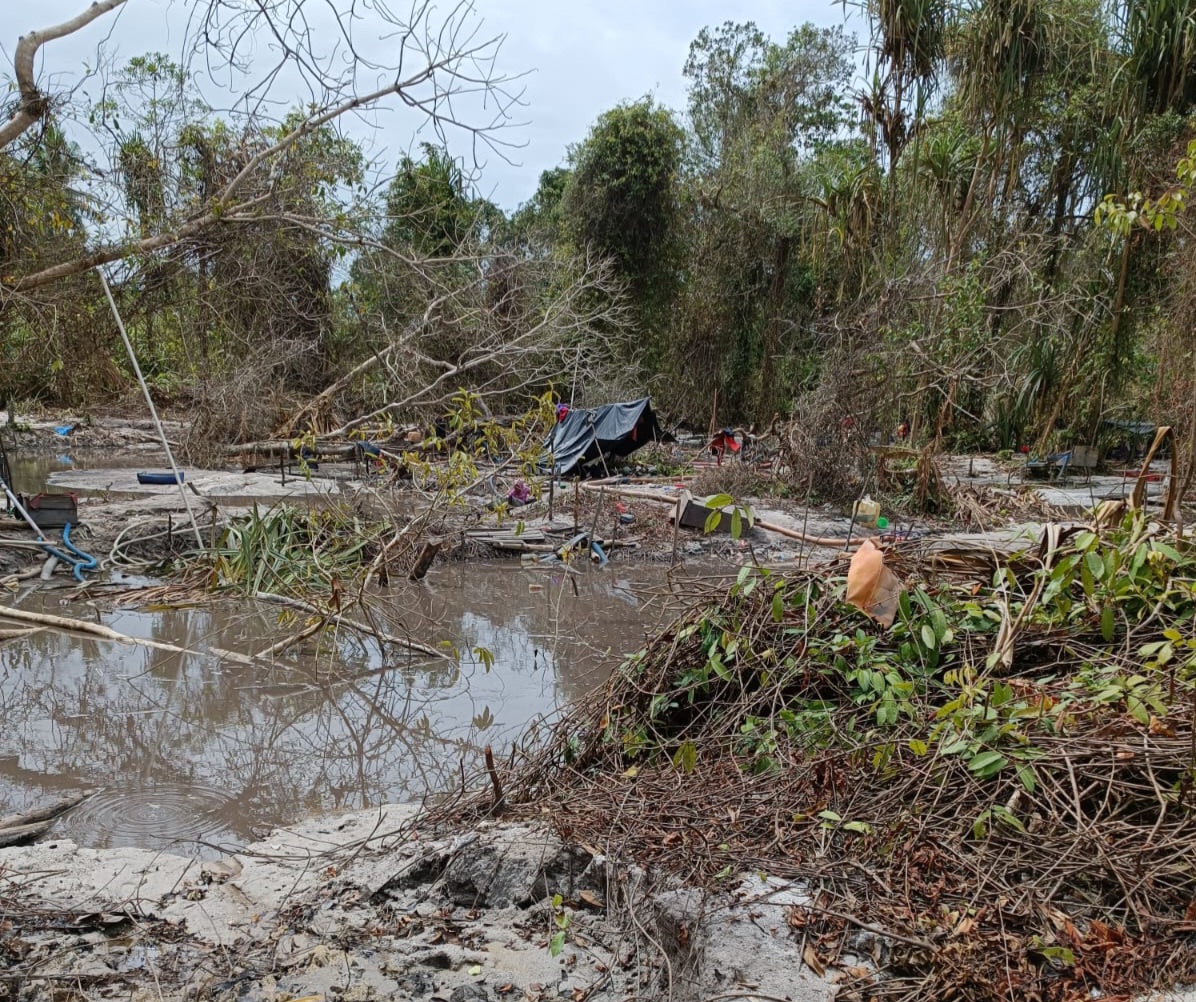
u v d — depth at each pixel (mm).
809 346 27250
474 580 9969
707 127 30953
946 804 3221
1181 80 17688
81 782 4945
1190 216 13719
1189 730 3264
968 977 2475
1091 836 2893
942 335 14938
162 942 3096
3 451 11656
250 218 11000
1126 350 19453
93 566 9641
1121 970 2500
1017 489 15375
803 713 3883
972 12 17328
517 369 16547
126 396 19125
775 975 2537
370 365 15867
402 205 15469
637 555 11156
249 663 7012
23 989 2811
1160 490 15922
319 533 9742
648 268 28375
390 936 3139
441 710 6109
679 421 28781
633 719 4234
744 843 3215
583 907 3230
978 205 18109
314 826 4191
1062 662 3949
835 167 26750
